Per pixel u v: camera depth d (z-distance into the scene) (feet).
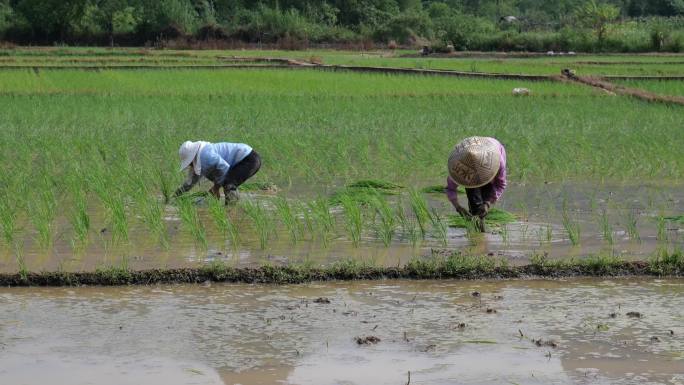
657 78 112.37
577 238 31.55
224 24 250.37
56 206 36.70
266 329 22.39
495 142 33.71
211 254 29.58
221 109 77.92
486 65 142.20
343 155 50.34
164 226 32.65
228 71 122.72
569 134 62.18
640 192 43.01
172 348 20.98
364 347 21.16
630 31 201.57
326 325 22.71
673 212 37.99
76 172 42.06
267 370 19.66
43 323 22.67
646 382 19.03
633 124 68.85
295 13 237.25
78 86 99.66
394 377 19.34
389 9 289.94
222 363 20.06
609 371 19.69
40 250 29.99
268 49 218.79
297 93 93.97
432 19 276.00
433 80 109.81
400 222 34.81
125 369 19.66
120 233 31.78
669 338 21.84
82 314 23.45
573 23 245.86
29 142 55.36
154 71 122.01
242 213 36.78
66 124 66.03
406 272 27.22
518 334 22.12
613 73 125.18
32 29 231.09
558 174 48.08
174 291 25.72
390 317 23.40
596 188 44.01
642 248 30.78
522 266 27.55
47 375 19.26
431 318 23.31
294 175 47.55
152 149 53.78
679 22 216.74
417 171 48.65
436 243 31.68
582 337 21.90
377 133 63.82
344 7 281.13
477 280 27.14
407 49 227.81
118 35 229.04
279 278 26.66
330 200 39.14
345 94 93.04
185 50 206.39
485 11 348.79
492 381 19.12
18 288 25.85
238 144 38.24
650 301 24.93
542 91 96.43
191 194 39.65
